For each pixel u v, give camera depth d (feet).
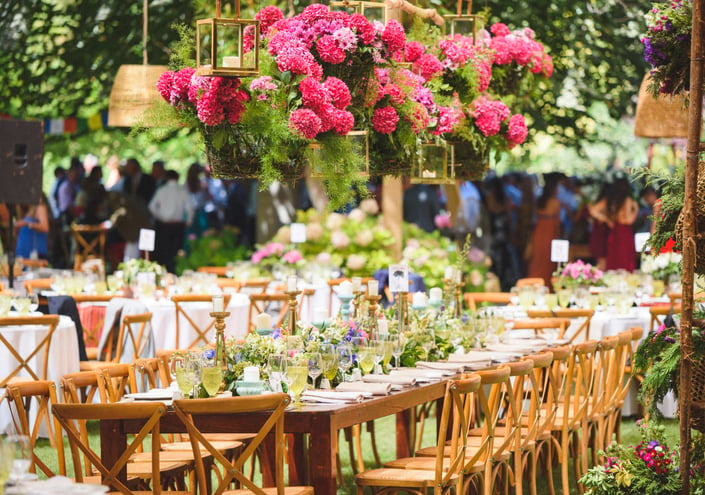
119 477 18.33
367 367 21.43
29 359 28.12
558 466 27.94
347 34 20.86
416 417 28.45
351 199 21.91
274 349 20.90
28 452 13.71
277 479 17.24
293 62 20.11
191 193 59.98
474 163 27.53
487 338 27.48
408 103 23.12
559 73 45.57
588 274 38.40
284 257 45.85
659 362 18.88
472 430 24.08
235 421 18.07
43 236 53.36
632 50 46.01
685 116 30.01
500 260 56.13
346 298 24.03
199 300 34.60
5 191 36.19
